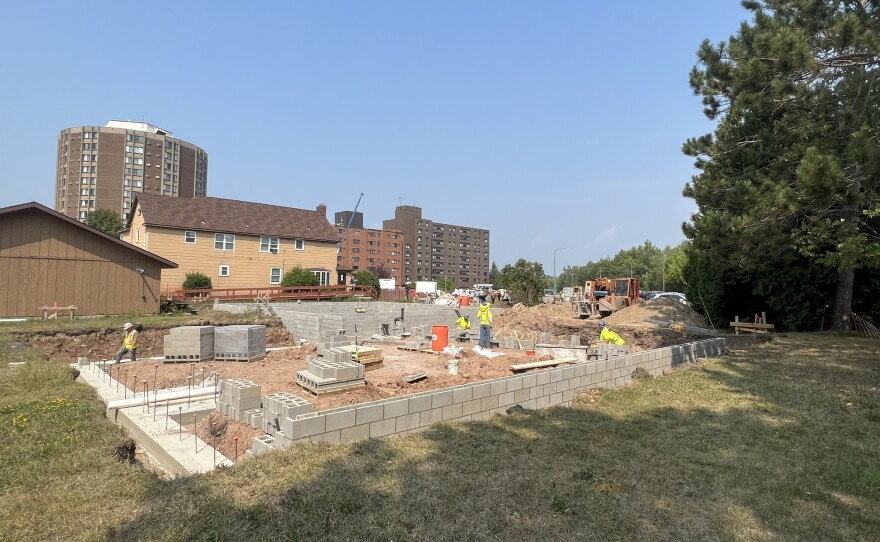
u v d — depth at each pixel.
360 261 109.56
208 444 6.66
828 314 17.94
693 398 8.94
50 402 7.46
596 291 30.56
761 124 15.20
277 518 3.85
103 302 19.41
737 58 12.83
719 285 20.31
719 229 12.68
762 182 12.77
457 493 4.46
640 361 10.73
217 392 9.30
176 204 32.97
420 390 9.16
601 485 4.85
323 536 3.64
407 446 5.75
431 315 23.12
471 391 7.26
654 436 6.72
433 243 135.75
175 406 8.52
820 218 12.93
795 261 17.83
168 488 4.46
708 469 5.44
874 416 7.57
